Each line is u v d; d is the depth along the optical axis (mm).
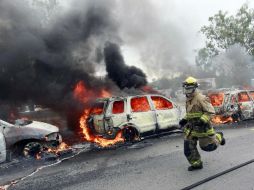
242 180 4836
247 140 8125
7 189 5277
